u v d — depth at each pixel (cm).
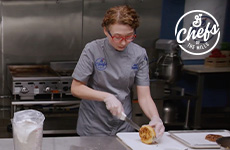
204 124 460
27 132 142
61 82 353
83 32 438
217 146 175
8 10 407
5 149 162
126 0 445
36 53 425
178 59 409
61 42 432
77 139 182
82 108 218
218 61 454
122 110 181
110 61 201
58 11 424
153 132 174
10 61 418
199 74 420
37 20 419
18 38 416
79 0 429
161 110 401
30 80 341
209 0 477
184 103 479
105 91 209
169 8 461
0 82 415
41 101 349
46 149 165
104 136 190
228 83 504
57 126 379
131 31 177
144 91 210
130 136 188
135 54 204
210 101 503
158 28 461
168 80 405
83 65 200
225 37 496
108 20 177
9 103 414
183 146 176
